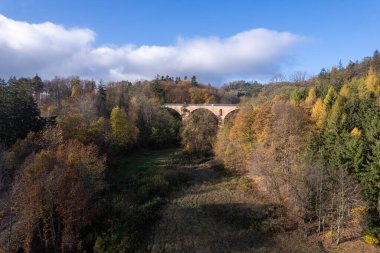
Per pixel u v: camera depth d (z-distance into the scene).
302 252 38.88
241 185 62.59
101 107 95.75
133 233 41.44
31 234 36.00
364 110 62.12
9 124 59.00
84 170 44.94
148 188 57.53
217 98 165.25
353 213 42.12
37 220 36.81
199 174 71.88
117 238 39.28
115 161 72.81
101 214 45.16
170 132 102.06
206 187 62.62
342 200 40.97
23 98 65.44
